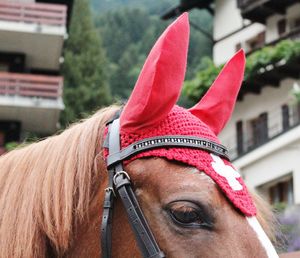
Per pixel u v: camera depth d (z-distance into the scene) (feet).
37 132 86.84
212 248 6.31
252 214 6.64
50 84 82.07
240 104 81.41
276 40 75.66
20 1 86.84
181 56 6.68
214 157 7.04
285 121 72.38
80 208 7.18
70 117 138.10
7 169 7.91
